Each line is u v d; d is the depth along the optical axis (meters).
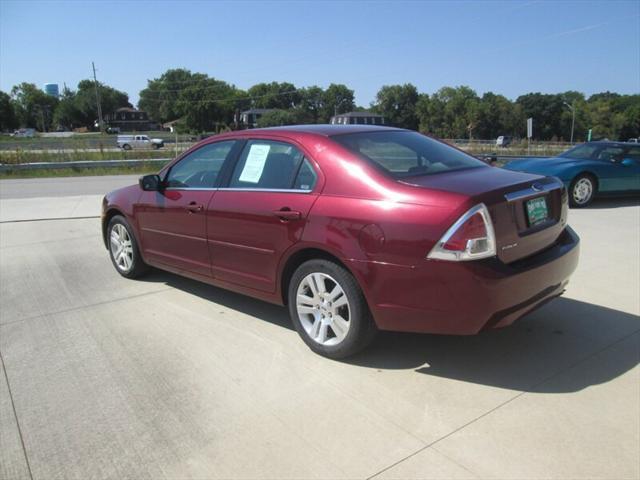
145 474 2.51
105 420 2.96
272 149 3.99
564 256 3.48
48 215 9.68
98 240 7.59
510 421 2.85
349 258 3.27
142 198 5.10
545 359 3.55
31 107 141.38
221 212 4.12
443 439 2.71
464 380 3.30
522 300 3.16
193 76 137.62
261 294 4.01
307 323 3.72
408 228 3.06
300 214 3.53
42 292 5.22
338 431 2.80
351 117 115.50
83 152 28.03
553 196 3.59
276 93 140.12
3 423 2.96
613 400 3.04
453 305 3.00
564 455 2.57
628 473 2.44
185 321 4.37
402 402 3.06
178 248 4.71
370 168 3.41
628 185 9.91
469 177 3.46
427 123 111.94
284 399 3.12
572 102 106.38
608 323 4.12
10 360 3.72
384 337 3.96
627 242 6.78
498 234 3.05
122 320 4.42
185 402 3.12
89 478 2.50
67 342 4.00
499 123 100.31
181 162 4.82
